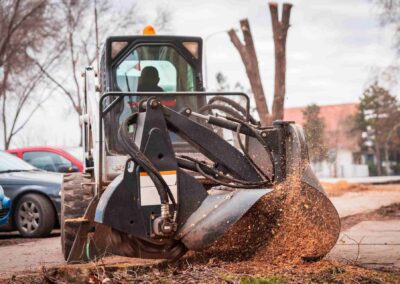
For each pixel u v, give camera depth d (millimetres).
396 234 14914
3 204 17953
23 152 23766
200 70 13547
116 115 12891
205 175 9664
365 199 26156
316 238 9742
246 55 31578
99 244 11266
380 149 111438
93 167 13320
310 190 9602
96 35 14688
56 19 42250
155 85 13320
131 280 9297
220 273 9234
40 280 10242
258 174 9703
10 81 43906
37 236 18625
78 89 43500
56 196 18578
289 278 8977
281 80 30562
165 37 13391
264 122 31234
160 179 9266
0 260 13562
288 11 30594
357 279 9141
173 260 9875
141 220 9289
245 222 9648
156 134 9445
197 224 9305
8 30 39906
